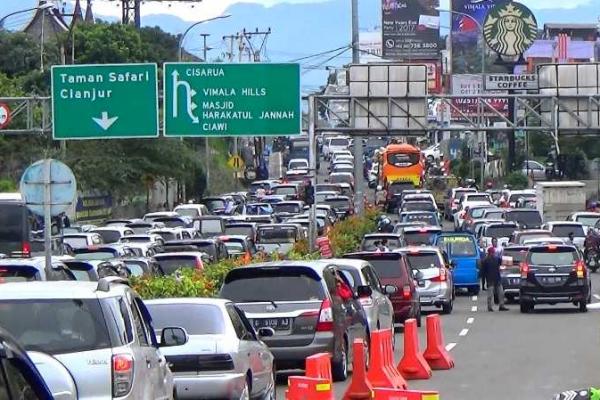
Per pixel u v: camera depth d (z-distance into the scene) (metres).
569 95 90.00
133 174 118.12
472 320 66.25
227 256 79.19
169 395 25.00
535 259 70.12
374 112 90.94
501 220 111.56
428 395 28.55
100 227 95.69
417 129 90.75
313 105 90.69
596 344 51.84
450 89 197.25
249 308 38.38
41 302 21.59
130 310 22.92
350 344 40.34
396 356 48.38
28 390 12.20
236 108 78.50
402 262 59.53
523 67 193.12
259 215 120.69
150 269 60.38
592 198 174.88
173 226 105.00
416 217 123.31
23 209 71.62
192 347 30.17
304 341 38.09
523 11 193.00
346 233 98.81
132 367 21.48
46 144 112.56
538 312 71.44
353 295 42.34
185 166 126.12
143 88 77.94
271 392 33.94
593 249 103.19
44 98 81.31
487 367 43.97
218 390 30.08
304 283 38.69
